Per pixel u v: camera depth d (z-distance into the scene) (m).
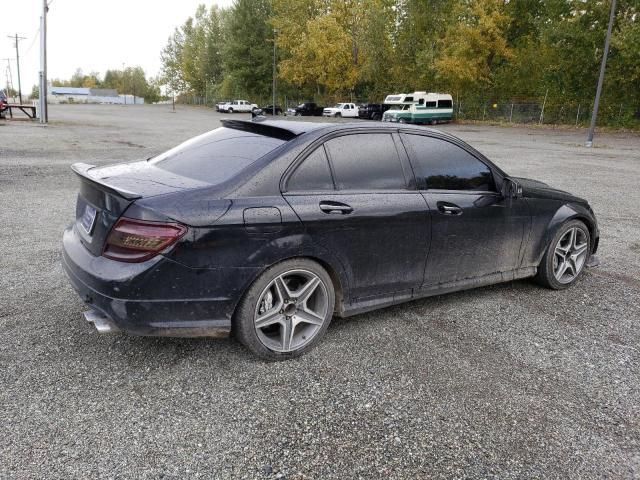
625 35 30.78
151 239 2.69
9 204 7.39
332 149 3.33
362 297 3.54
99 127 27.36
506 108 44.91
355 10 52.62
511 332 3.77
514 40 45.16
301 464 2.32
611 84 36.38
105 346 3.27
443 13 45.94
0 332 3.40
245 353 3.28
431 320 3.93
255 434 2.50
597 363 3.36
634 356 3.47
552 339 3.68
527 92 46.50
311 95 66.62
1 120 28.58
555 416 2.76
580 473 2.34
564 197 4.66
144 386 2.85
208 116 51.22
